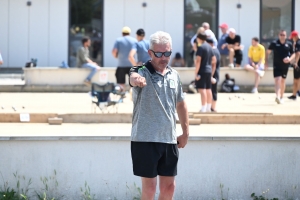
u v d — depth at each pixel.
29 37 55.56
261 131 24.22
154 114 15.67
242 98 41.62
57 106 35.56
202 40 31.09
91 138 20.25
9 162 20.31
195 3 56.19
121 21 55.84
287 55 37.41
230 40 50.22
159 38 15.59
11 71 54.84
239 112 31.00
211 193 20.62
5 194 20.02
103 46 55.97
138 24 55.81
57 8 55.59
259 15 56.31
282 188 20.77
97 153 20.38
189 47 56.28
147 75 15.70
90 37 56.00
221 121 27.45
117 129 24.69
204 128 25.45
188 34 56.31
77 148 20.34
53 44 55.75
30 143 20.31
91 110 32.94
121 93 30.67
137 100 15.85
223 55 50.44
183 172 20.55
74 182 20.42
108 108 33.78
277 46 37.50
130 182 20.44
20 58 55.50
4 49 55.38
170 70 16.11
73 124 26.80
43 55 55.75
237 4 56.22
